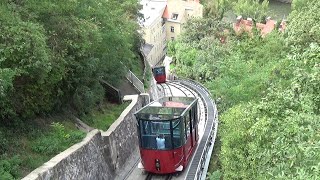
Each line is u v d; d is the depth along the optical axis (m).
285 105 11.09
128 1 42.19
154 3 81.44
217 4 81.56
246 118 14.20
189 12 80.38
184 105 21.61
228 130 17.64
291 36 21.67
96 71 23.14
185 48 58.22
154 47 74.75
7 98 15.63
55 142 17.00
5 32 14.53
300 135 9.12
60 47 18.03
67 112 21.22
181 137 19.83
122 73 28.03
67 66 19.50
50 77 17.42
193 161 21.31
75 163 16.73
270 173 9.46
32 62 14.95
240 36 58.62
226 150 15.72
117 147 21.78
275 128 11.01
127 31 28.70
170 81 49.22
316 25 19.89
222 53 53.66
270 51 33.28
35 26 15.55
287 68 15.87
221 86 28.70
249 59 34.16
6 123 16.78
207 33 61.19
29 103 17.22
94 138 19.14
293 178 8.00
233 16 86.56
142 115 19.77
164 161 19.86
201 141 24.64
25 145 16.47
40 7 16.89
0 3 15.38
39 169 14.55
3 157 14.89
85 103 22.19
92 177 18.33
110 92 26.86
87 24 19.38
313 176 7.49
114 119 23.83
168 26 80.94
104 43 22.89
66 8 17.80
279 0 103.50
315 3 27.64
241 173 14.23
